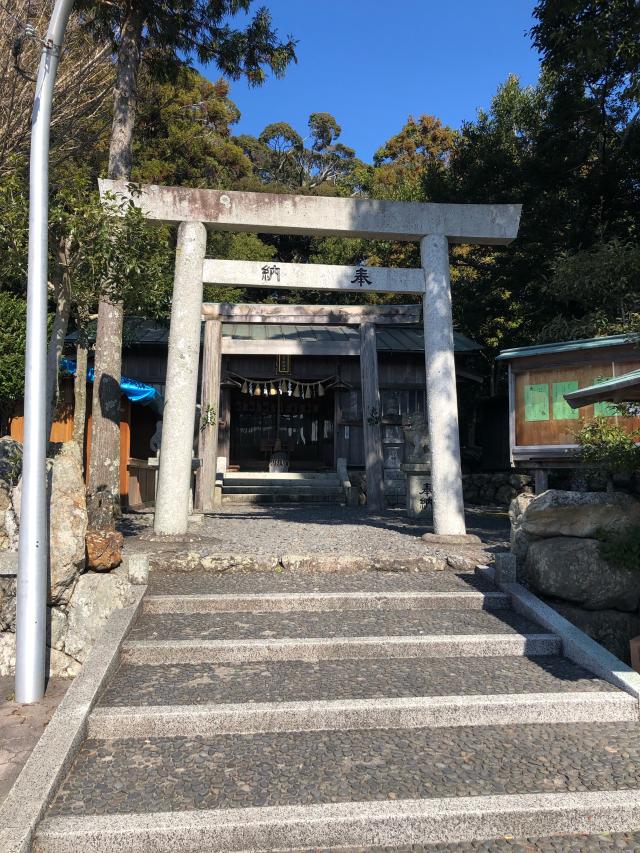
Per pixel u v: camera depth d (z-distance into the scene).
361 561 6.69
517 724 3.99
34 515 4.34
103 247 5.69
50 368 5.71
